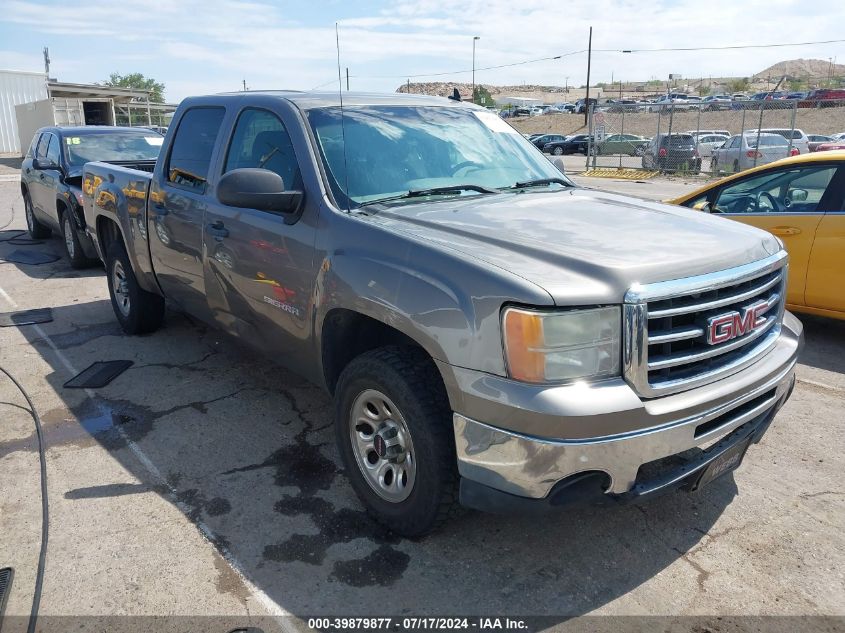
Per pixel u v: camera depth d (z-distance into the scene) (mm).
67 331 6199
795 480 3684
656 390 2613
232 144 4238
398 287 2896
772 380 3057
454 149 4082
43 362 5414
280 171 3777
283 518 3320
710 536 3193
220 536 3178
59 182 8648
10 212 14695
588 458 2498
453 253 2799
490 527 3244
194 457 3912
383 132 3916
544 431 2473
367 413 3191
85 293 7637
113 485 3615
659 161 26172
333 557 3025
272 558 3021
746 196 6332
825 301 5789
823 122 42438
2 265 9133
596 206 3629
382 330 3373
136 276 5578
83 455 3934
